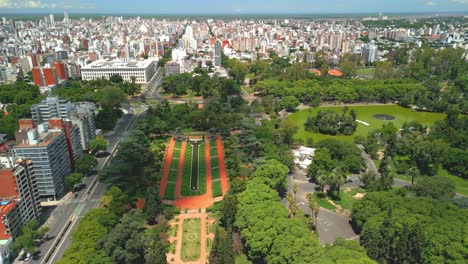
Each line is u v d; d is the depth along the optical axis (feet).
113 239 599.57
